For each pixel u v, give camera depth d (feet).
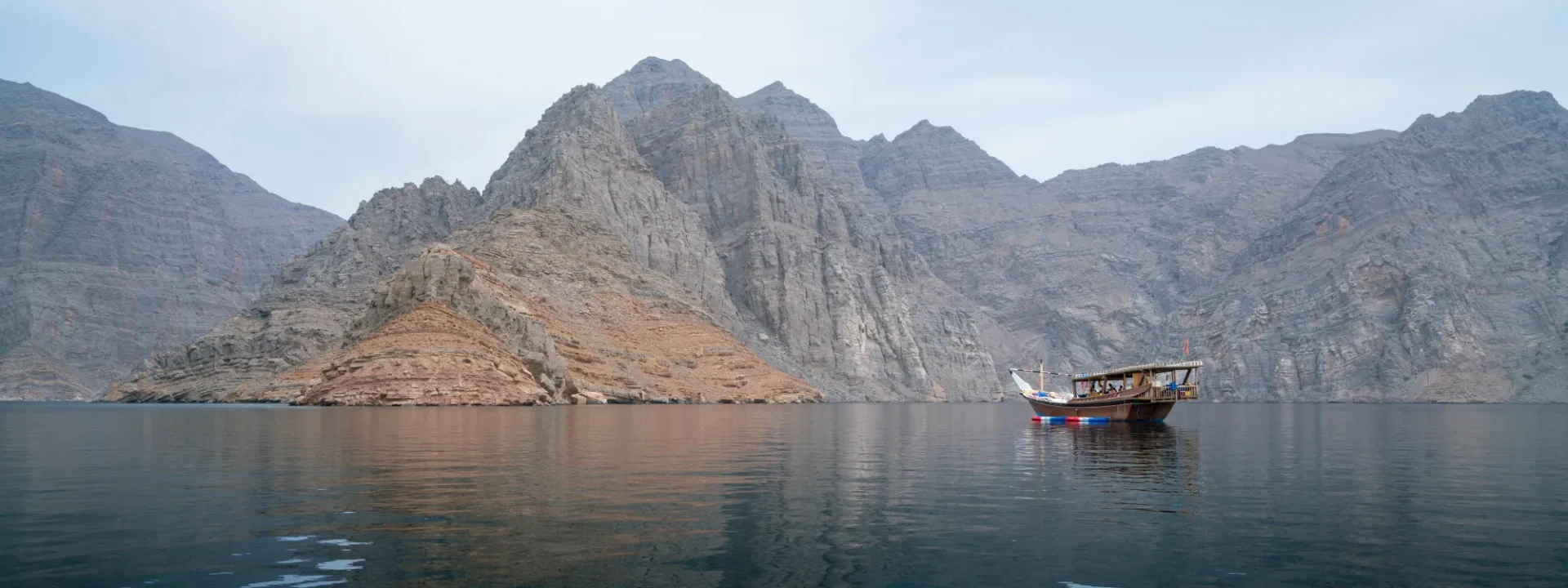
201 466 126.41
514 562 65.77
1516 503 101.24
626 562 66.44
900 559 69.62
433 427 225.15
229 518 82.02
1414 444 206.28
